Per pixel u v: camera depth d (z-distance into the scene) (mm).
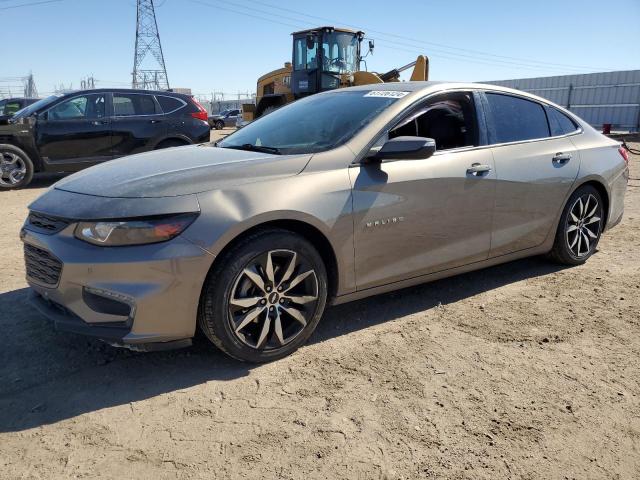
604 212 4910
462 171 3660
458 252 3760
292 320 3131
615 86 24672
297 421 2525
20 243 5445
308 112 3936
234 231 2764
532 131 4309
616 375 2947
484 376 2922
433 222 3553
